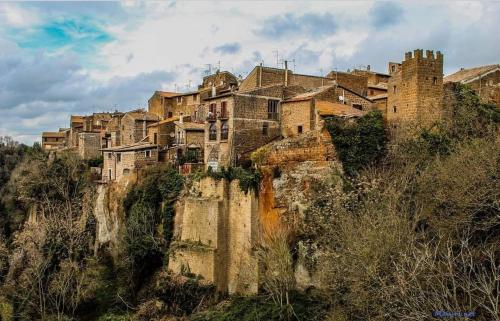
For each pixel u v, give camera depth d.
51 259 69.06
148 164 75.94
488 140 43.97
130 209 68.38
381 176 50.25
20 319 62.56
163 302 56.16
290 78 75.19
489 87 61.50
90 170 90.81
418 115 52.09
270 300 48.31
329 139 54.12
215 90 85.06
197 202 58.25
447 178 40.62
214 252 54.53
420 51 52.53
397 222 37.50
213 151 64.88
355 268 36.91
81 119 134.12
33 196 86.00
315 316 42.69
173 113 99.00
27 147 119.56
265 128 63.81
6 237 88.06
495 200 34.56
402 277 29.34
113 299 62.34
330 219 48.47
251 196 53.12
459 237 34.97
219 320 47.94
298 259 49.69
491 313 26.72
